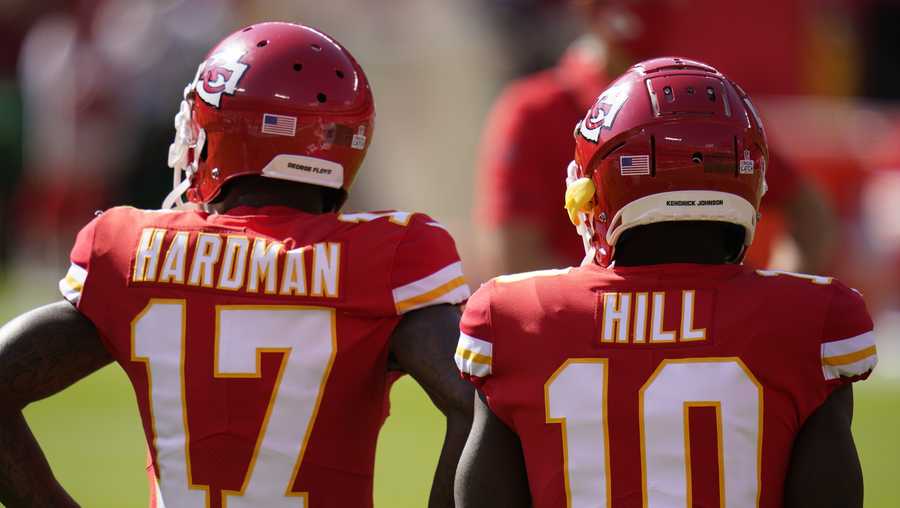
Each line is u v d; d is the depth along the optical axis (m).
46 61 51.81
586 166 10.20
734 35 42.78
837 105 44.97
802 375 9.59
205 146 11.03
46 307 10.86
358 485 10.56
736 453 9.52
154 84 46.03
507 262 20.05
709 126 9.92
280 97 10.75
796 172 18.77
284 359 10.38
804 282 9.82
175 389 10.46
